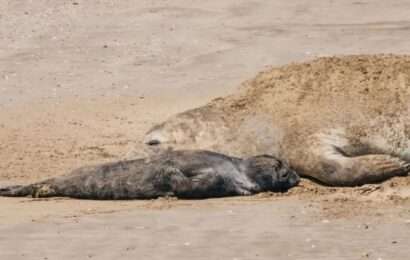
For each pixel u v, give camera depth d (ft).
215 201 84.33
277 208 79.92
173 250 69.10
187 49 153.38
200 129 95.55
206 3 174.81
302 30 159.12
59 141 111.86
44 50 155.43
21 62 150.61
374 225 73.72
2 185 90.99
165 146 95.50
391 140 91.35
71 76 144.46
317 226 73.92
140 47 155.12
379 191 84.07
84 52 154.10
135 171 86.53
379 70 94.94
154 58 150.51
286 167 88.22
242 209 80.12
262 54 149.28
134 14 169.89
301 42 153.38
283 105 94.68
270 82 97.30
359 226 73.56
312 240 70.38
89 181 86.74
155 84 139.03
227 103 96.94
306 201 82.23
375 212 77.30
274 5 172.45
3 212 81.20
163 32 160.86
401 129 91.25
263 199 84.33
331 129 91.81
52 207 83.05
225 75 141.18
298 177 89.66
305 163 90.84
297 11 169.27
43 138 113.39
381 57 97.30
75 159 102.89
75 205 84.02
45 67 148.56
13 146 109.50
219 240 71.10
